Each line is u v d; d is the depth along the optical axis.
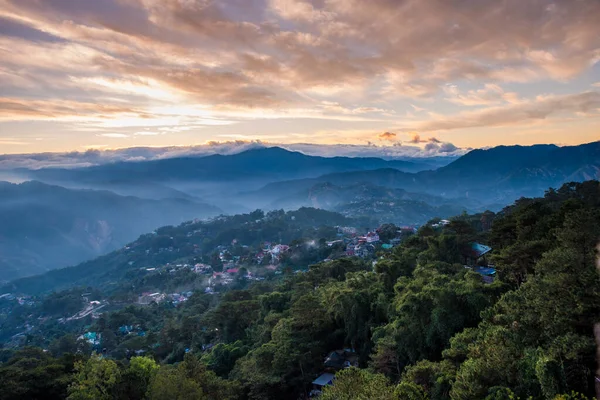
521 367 21.94
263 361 43.19
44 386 38.72
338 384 25.73
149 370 34.22
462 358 28.17
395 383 34.25
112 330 109.75
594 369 19.86
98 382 31.42
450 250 59.34
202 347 78.81
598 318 21.19
